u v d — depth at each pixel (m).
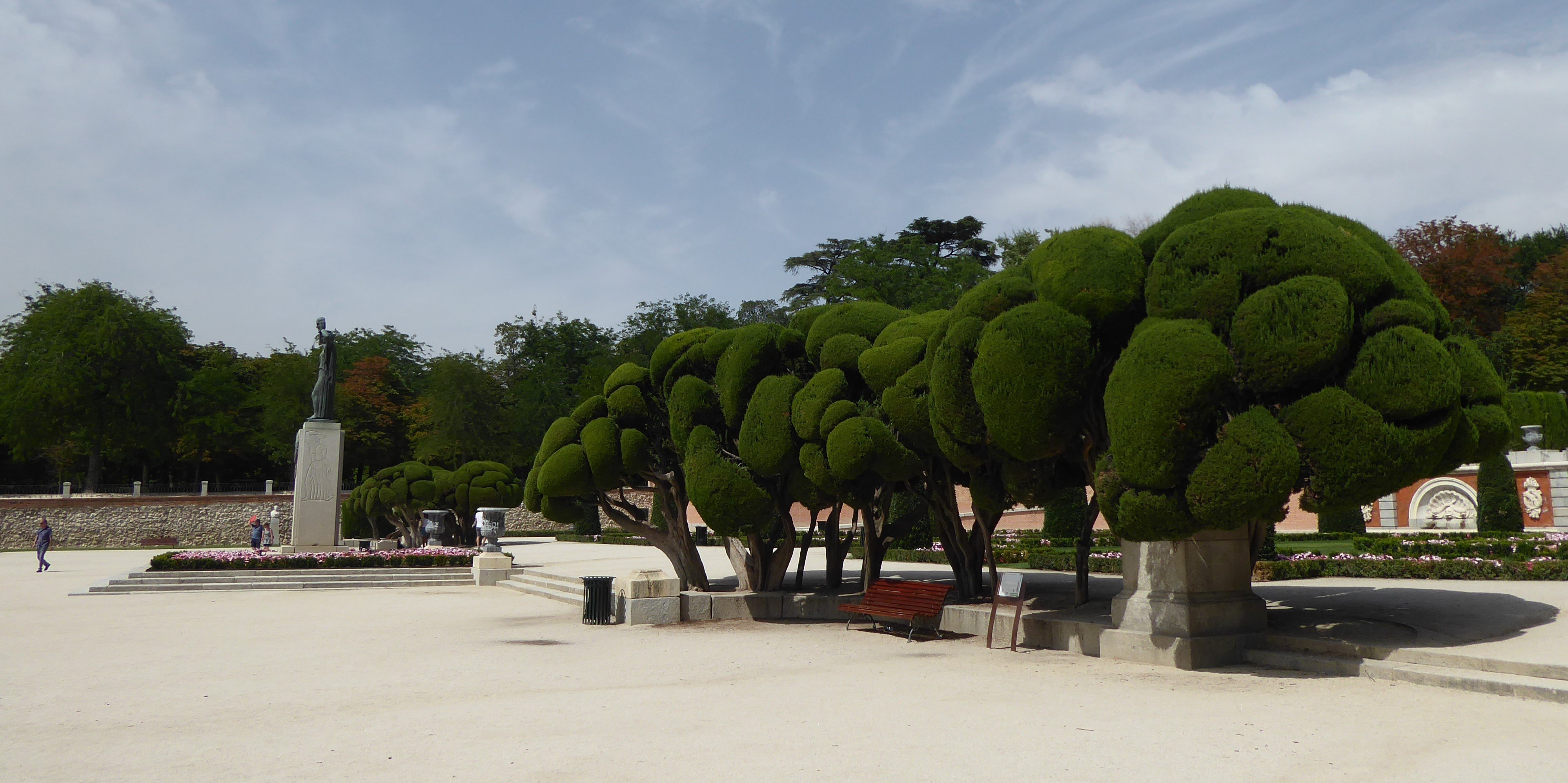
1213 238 10.26
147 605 20.73
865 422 14.23
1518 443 30.19
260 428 63.44
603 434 17.41
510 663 12.32
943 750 7.25
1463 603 12.63
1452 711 8.23
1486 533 25.30
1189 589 11.27
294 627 16.56
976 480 14.41
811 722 8.34
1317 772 6.52
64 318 57.72
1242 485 9.31
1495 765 6.59
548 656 12.89
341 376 69.38
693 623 16.66
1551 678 8.70
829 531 18.61
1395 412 9.20
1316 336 9.32
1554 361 43.25
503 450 64.50
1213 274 10.18
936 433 12.92
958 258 58.88
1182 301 10.34
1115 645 11.78
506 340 73.94
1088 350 10.95
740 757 7.12
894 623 15.84
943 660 12.04
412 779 6.66
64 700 9.92
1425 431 9.20
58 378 55.47
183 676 11.38
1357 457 9.11
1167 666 11.05
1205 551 11.48
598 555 35.12
